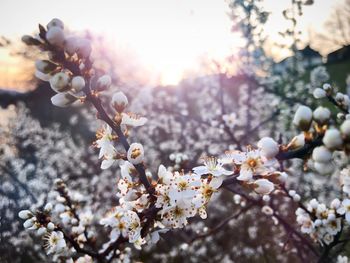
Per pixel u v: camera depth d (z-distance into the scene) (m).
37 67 1.58
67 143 9.33
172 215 1.77
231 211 6.64
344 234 3.90
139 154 1.79
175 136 7.94
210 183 1.76
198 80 8.57
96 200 7.05
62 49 1.57
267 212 3.97
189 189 1.77
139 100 7.76
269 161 1.58
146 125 8.09
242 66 6.61
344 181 2.23
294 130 6.40
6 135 9.57
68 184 7.45
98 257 2.71
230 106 8.04
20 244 5.74
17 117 10.38
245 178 1.65
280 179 1.69
